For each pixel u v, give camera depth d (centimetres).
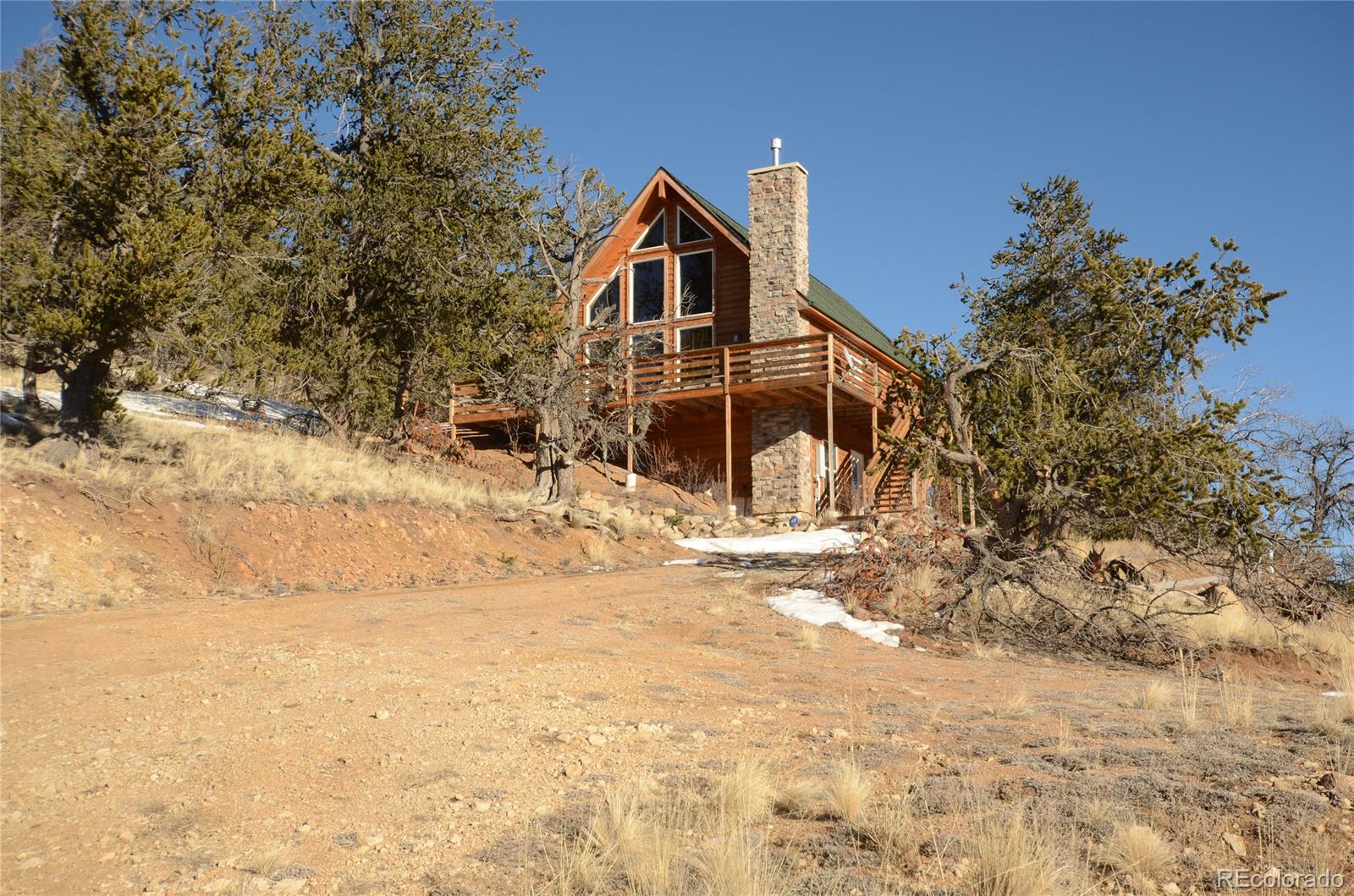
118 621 993
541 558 1802
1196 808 493
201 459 1551
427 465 2283
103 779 554
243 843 471
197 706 704
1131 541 2019
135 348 1506
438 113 2442
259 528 1431
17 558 1114
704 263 3023
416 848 466
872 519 1644
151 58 1412
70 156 1431
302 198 1742
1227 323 1548
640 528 2202
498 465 2681
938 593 1349
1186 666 1135
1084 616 1266
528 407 2241
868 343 3086
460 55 2483
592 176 2314
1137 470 1441
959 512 2267
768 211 2848
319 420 2409
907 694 860
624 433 2509
